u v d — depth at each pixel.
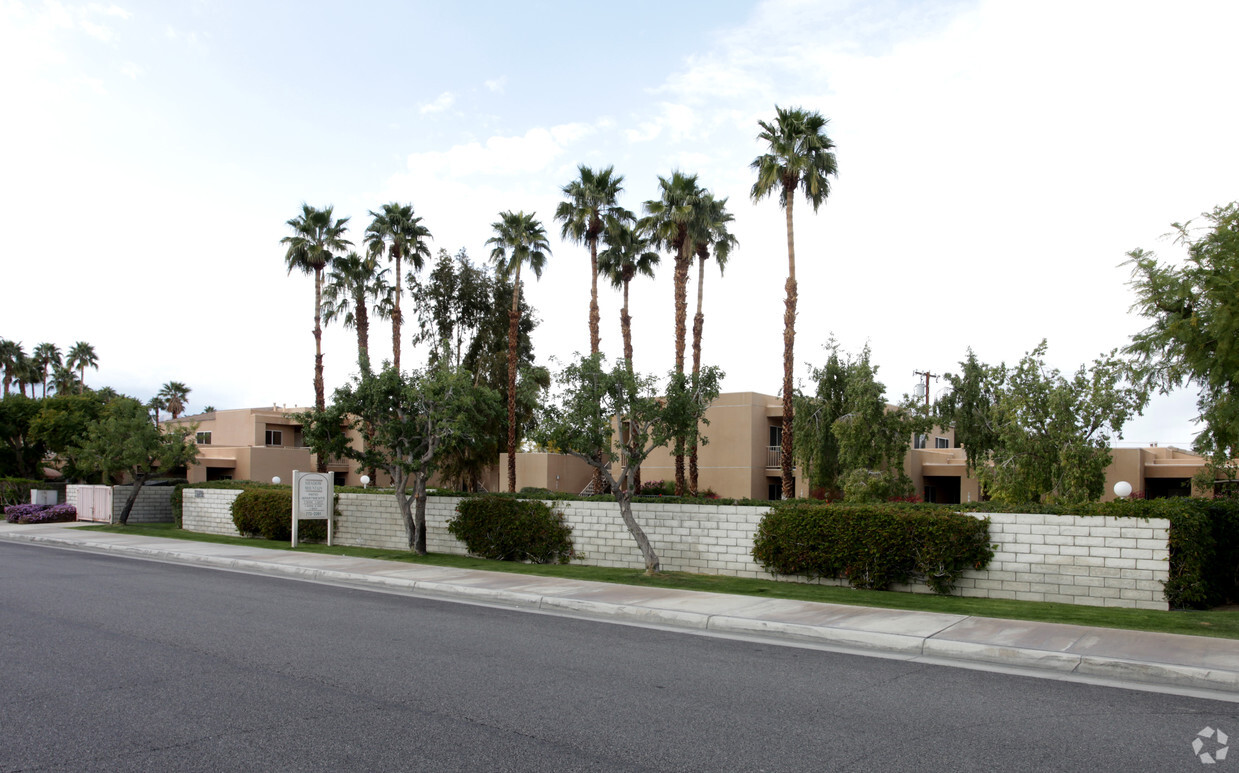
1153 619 10.77
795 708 6.82
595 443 15.38
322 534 23.47
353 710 6.61
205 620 10.98
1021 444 18.06
